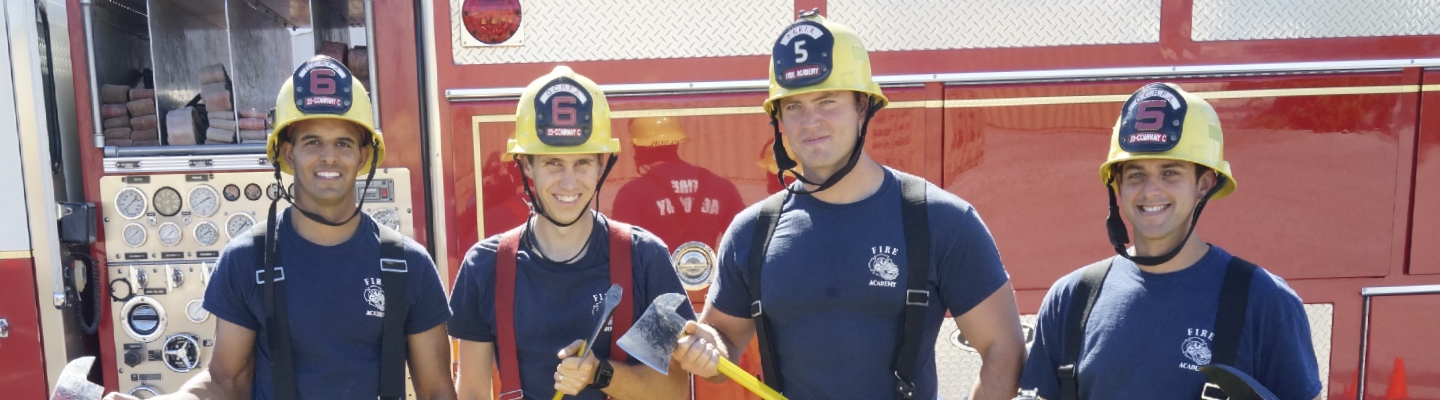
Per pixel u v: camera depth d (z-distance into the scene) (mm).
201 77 2729
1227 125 2576
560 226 1807
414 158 2617
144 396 2717
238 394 1784
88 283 2691
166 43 2732
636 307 1841
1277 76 2557
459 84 2539
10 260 2578
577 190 1773
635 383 1782
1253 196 2602
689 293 2604
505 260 1809
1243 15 2549
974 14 2545
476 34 2518
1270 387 1477
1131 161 1604
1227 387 1402
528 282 1810
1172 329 1527
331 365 1748
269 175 2648
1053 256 2617
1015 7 2541
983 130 2570
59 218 2576
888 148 2580
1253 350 1485
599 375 1712
